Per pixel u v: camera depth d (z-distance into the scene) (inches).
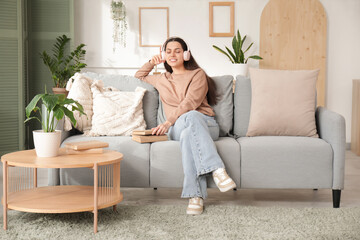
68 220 87.6
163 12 203.3
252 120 109.9
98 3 202.5
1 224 84.7
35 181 99.0
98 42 204.1
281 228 82.6
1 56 173.9
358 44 202.4
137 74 121.0
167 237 77.6
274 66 202.7
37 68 195.2
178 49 114.9
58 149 86.5
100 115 109.5
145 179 100.6
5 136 176.4
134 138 103.3
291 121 107.2
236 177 99.5
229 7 202.7
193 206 92.0
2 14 173.2
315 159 98.7
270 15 201.2
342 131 98.1
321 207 101.2
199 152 93.8
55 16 194.2
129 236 78.0
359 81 187.0
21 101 179.0
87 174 101.0
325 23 200.1
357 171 147.3
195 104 107.9
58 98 84.0
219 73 205.3
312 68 201.6
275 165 99.0
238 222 86.3
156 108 118.5
